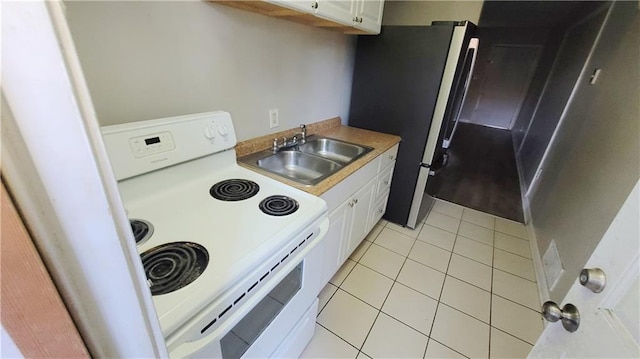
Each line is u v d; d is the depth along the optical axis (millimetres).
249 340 839
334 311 1590
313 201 1062
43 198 229
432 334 1489
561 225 1907
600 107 1949
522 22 4949
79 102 228
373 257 2057
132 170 930
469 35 1861
